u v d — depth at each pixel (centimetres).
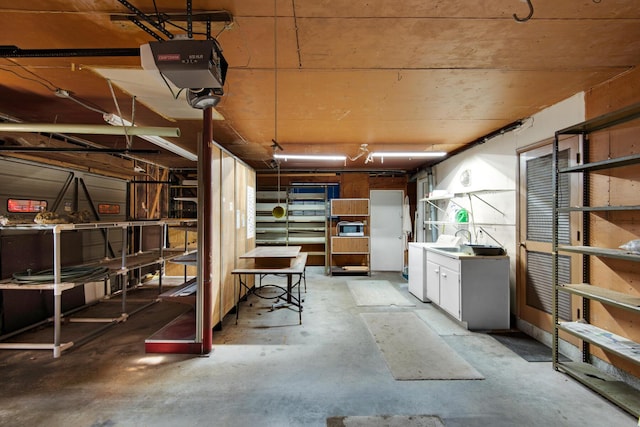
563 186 294
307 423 193
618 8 163
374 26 180
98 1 156
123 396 222
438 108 318
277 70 236
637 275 226
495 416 200
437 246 468
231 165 402
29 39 194
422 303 466
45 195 380
